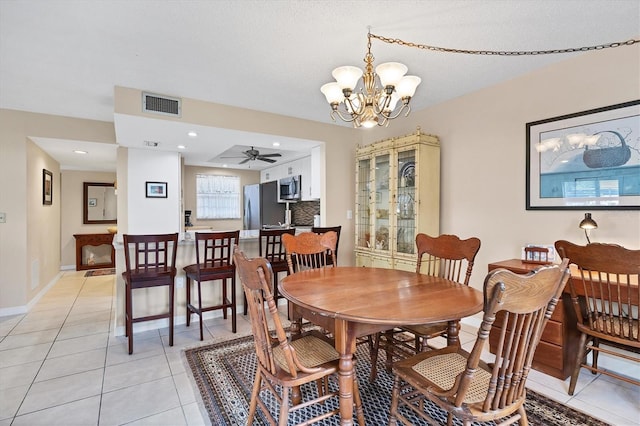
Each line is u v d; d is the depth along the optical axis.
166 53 2.38
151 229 4.60
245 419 1.82
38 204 4.32
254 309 1.51
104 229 6.71
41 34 2.11
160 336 3.01
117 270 3.07
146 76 2.77
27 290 3.80
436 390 1.34
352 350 1.49
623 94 2.27
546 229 2.68
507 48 2.37
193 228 6.54
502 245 2.99
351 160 4.42
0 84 2.95
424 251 2.48
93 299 4.32
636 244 2.21
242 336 3.00
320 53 2.41
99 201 6.67
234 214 7.41
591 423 1.76
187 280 3.24
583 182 2.46
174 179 4.75
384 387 2.12
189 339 2.94
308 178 5.50
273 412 1.88
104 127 4.20
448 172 3.47
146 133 3.65
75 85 2.97
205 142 4.13
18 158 3.73
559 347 2.19
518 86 2.86
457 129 3.38
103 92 3.15
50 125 3.90
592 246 1.88
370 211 4.02
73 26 2.03
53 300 4.27
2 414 1.86
